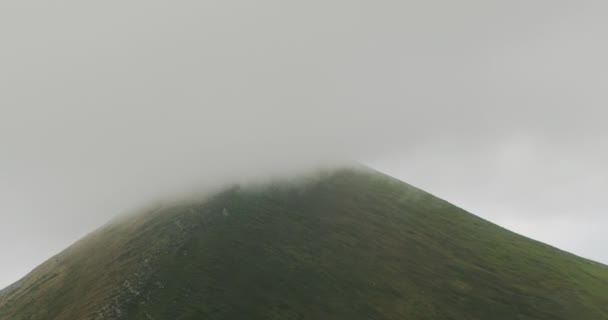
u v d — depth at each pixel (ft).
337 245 360.28
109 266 326.03
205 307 248.52
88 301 268.41
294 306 266.36
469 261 375.25
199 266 294.46
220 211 398.83
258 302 263.70
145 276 278.87
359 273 321.11
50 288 339.98
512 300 319.47
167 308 242.58
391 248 373.40
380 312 276.41
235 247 328.70
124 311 238.07
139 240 363.56
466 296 314.96
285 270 306.76
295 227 381.60
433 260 366.22
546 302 322.55
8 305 351.25
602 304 330.95
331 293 287.28
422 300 299.38
